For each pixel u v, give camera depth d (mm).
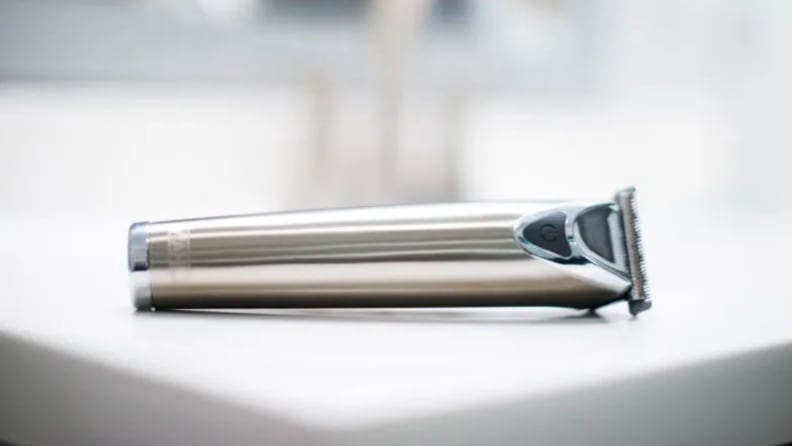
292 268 451
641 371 385
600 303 457
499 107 1253
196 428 362
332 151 1063
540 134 1300
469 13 1188
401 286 451
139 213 955
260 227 455
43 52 902
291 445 338
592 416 376
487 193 1235
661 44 1411
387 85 1078
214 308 458
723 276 572
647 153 1399
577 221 452
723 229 842
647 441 388
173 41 991
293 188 1059
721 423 406
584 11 1325
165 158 994
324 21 1067
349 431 337
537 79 1287
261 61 1049
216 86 1027
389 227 451
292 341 407
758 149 1436
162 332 420
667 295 511
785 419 421
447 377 367
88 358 394
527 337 419
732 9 1445
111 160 952
